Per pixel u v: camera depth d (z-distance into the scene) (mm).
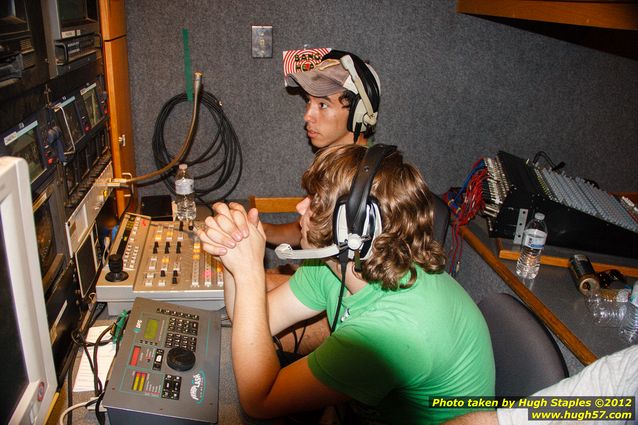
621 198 1784
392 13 1780
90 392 894
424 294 825
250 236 898
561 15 1292
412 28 1806
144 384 819
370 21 1779
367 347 773
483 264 1725
